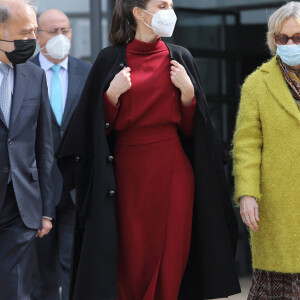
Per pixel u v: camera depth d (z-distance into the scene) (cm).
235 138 695
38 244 884
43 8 1288
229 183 1274
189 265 710
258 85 682
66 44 904
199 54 1375
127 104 675
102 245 668
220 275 684
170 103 679
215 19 1380
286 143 669
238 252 1222
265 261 687
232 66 1397
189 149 707
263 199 682
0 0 691
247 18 1383
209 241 684
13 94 705
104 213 670
